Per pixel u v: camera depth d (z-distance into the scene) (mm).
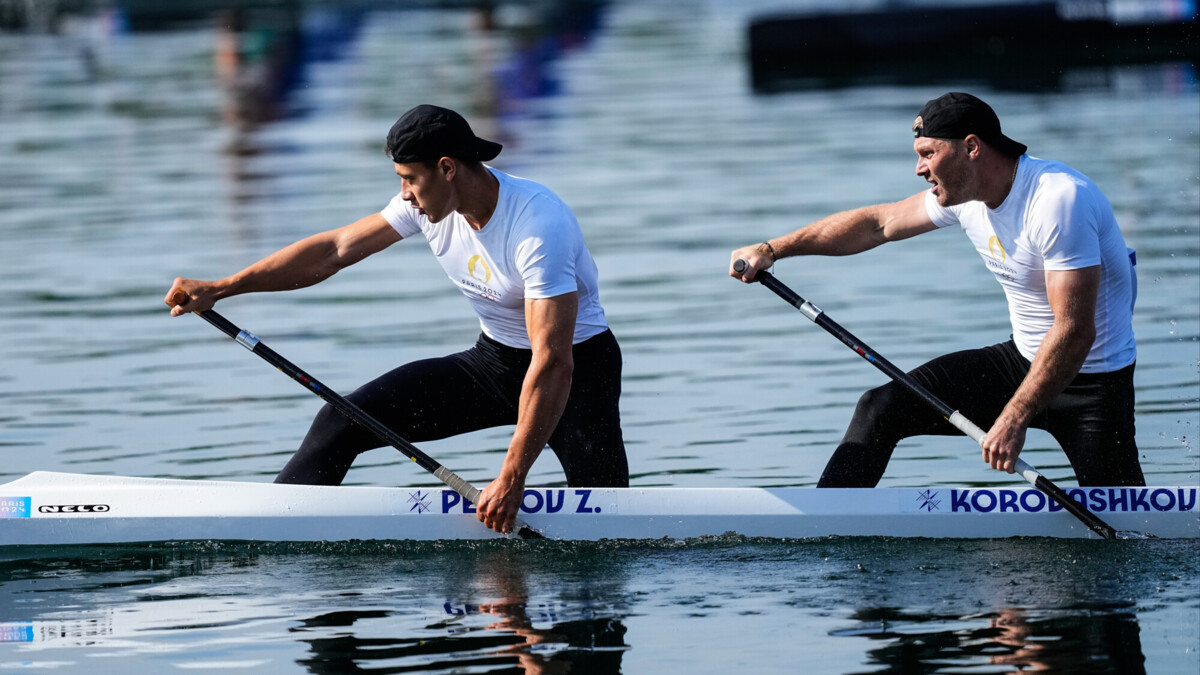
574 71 81062
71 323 33688
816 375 28375
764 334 31609
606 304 34781
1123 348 19609
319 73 81750
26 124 66875
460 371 20422
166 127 65250
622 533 19922
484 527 20047
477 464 23953
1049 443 24328
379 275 38500
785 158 53094
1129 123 56000
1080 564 18391
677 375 28781
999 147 18766
